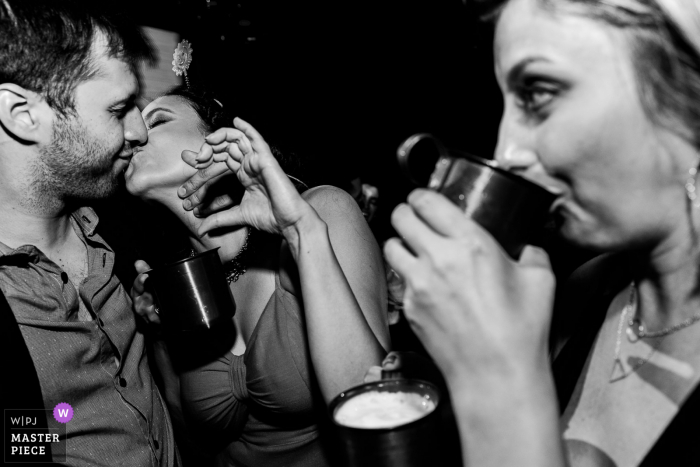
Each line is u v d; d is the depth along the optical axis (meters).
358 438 0.74
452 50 3.67
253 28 3.27
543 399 0.65
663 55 0.64
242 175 1.30
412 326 0.71
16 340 1.23
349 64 3.66
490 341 0.65
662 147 0.66
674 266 0.76
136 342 1.64
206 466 1.93
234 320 1.67
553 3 0.66
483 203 0.70
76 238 1.60
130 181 1.64
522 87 0.71
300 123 3.47
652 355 0.82
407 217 0.70
